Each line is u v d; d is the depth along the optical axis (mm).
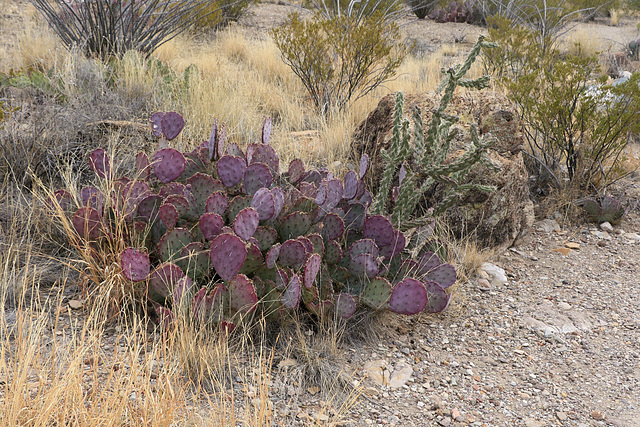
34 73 5105
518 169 4047
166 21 7484
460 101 4301
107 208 2863
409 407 2406
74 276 2949
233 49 9039
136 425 1830
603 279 3770
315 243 2816
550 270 3881
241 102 5680
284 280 2641
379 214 3301
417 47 10672
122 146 4082
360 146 4836
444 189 3820
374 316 2969
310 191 3211
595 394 2613
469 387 2596
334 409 2295
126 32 6961
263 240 2762
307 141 5414
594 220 4703
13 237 2977
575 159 4949
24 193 3564
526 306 3389
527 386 2645
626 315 3330
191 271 2688
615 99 5180
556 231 4496
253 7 14109
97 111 4449
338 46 6520
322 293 2820
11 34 8055
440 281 3049
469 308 3324
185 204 2836
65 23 7059
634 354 2949
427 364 2748
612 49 12383
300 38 6508
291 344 2666
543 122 4953
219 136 3242
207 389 2287
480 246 3967
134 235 2830
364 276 2885
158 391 1907
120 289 2641
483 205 3842
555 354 2924
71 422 1794
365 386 2504
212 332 2516
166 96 5418
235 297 2496
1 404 1785
